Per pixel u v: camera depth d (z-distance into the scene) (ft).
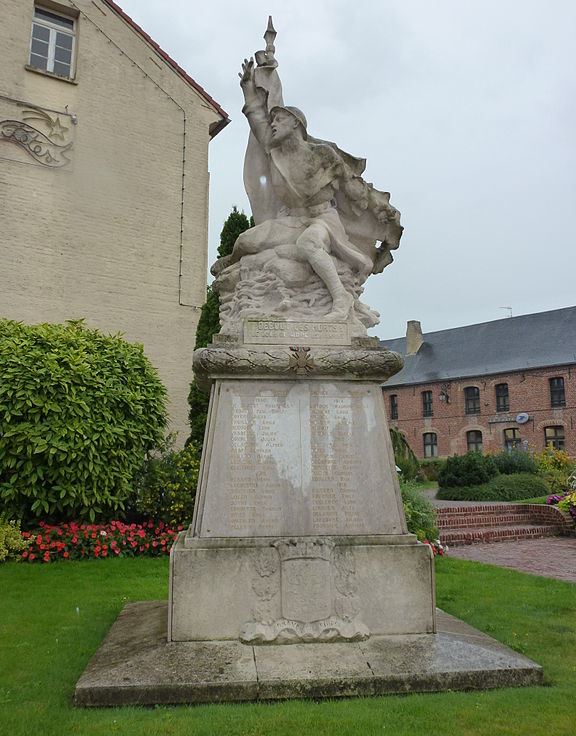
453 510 52.49
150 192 51.57
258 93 17.48
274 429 13.97
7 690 11.16
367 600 12.93
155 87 53.36
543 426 112.27
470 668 11.35
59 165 47.80
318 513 13.61
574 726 9.55
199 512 13.41
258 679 10.73
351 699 10.65
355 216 17.78
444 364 131.85
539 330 122.31
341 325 15.23
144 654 11.75
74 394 27.89
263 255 16.69
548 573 28.58
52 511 28.22
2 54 46.70
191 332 51.44
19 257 45.27
